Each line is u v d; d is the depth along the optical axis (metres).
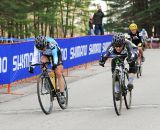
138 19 67.25
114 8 70.19
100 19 38.22
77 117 12.27
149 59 31.86
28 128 11.00
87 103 14.66
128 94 13.37
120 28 69.88
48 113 12.89
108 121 11.59
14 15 54.03
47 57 13.25
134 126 10.94
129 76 13.32
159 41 55.81
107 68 26.98
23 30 56.69
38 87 12.53
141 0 68.62
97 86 18.98
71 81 21.08
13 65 17.70
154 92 16.66
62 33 71.25
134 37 20.75
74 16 69.12
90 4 69.56
